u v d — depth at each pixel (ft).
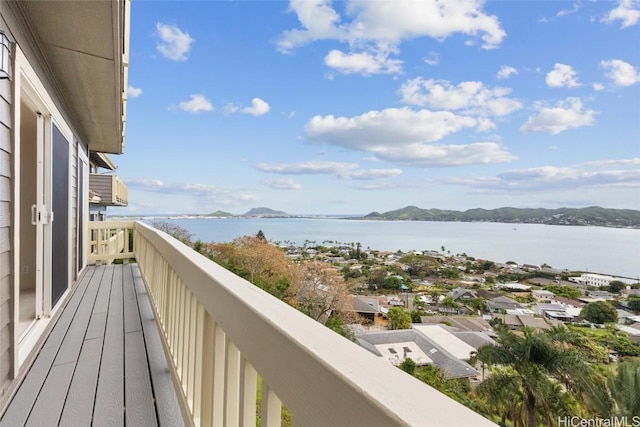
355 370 1.50
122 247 27.20
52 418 5.55
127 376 7.00
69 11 7.43
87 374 7.07
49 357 7.89
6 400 5.98
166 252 7.64
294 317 2.24
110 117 15.20
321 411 1.59
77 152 15.30
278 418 2.25
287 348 1.94
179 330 5.96
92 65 10.09
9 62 6.04
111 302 12.62
